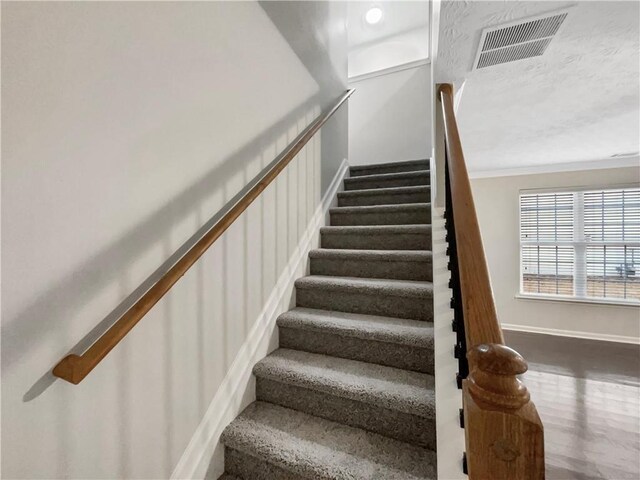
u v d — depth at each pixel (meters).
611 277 4.36
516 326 4.82
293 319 1.65
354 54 4.38
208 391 1.23
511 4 1.26
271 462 1.14
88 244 0.83
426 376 1.36
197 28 1.19
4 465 0.68
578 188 4.50
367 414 1.26
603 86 2.04
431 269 1.81
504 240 4.93
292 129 1.89
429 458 1.10
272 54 1.69
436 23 1.58
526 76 1.89
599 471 1.92
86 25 0.82
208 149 1.24
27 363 0.71
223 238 1.32
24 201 0.70
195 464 1.15
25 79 0.70
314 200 2.25
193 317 1.17
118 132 0.91
